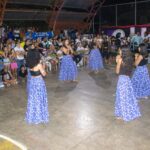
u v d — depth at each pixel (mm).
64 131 5262
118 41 13906
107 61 13492
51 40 12758
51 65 11617
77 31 16188
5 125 5602
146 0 15164
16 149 4562
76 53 12438
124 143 4723
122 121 5691
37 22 14586
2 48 10578
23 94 7926
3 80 9008
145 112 6184
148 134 5059
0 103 7074
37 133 5195
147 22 15320
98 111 6348
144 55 7059
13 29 13375
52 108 6602
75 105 6812
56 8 14492
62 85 8922
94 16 16953
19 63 9891
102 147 4602
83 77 10156
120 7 16359
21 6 13195
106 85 8805
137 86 7152
